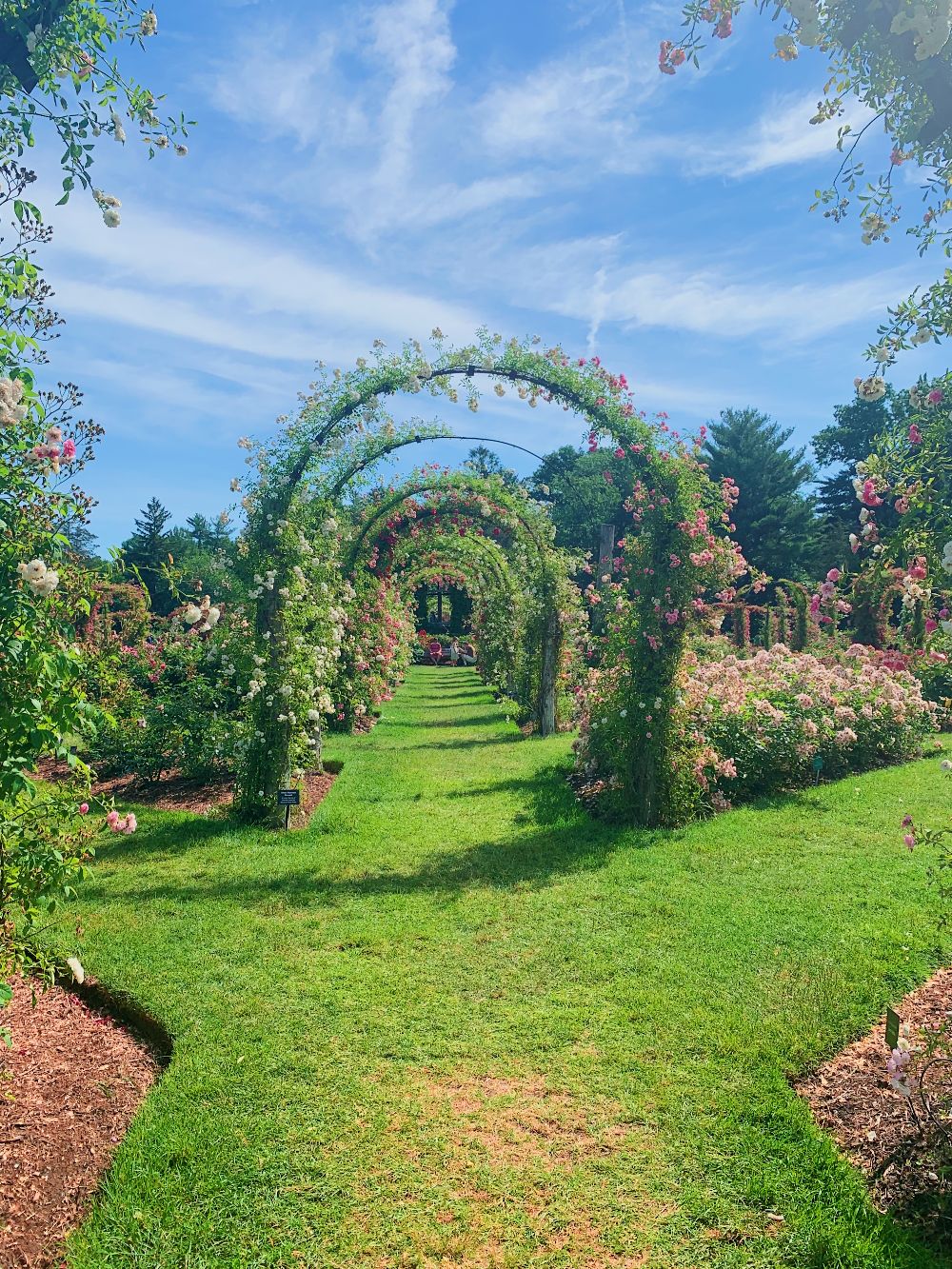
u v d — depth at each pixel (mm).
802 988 3518
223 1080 2930
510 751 10383
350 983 3727
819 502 32125
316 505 7570
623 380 6441
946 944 3904
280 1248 2162
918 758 8945
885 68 2529
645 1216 2285
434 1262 2133
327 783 8578
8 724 2410
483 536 14672
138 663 8562
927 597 2965
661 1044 3154
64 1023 3348
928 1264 2014
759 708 7445
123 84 2945
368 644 12797
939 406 2752
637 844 5867
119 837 6262
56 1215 2240
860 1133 2545
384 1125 2689
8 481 2484
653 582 6445
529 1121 2715
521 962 3953
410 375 6832
